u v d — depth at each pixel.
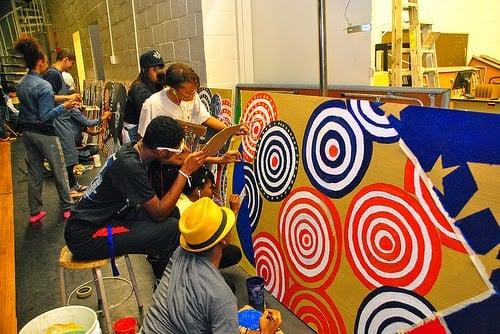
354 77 2.47
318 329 1.99
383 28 3.49
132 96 3.35
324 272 1.93
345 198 1.77
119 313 2.33
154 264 2.49
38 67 3.49
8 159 6.83
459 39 5.09
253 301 2.10
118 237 1.96
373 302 1.64
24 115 3.55
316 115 1.97
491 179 1.19
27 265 2.98
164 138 1.85
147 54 3.29
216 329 1.29
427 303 1.42
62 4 10.55
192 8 3.38
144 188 1.91
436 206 1.36
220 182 2.94
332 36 2.58
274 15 3.03
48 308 2.43
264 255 2.44
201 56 3.36
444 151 1.33
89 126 5.84
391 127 1.53
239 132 2.57
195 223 1.40
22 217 3.95
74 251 1.95
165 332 1.37
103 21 6.74
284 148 2.23
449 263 1.33
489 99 3.62
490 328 1.22
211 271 1.37
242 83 3.32
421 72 3.14
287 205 2.20
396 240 1.53
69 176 4.57
